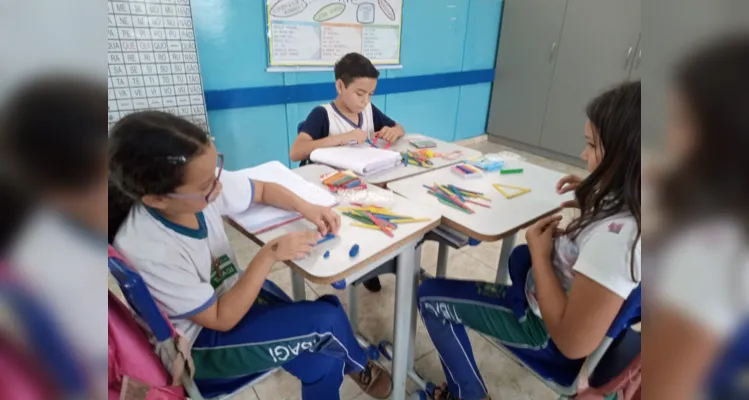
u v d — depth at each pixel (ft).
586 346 2.21
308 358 2.86
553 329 2.42
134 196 2.11
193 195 2.24
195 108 7.33
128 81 6.50
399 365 3.74
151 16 6.47
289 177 3.90
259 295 3.27
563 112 11.60
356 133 5.21
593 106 2.26
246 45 7.93
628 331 2.59
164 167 2.03
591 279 2.08
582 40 10.65
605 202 2.18
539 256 2.67
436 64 11.47
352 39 9.33
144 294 1.87
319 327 2.70
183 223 2.50
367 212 3.28
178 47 6.87
